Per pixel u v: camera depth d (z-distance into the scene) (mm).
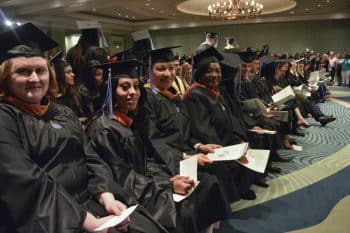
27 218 1395
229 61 3738
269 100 5375
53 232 1364
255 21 19344
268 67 5930
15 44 1671
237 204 3359
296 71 8555
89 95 3309
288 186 3834
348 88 14469
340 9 16797
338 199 3447
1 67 1624
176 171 2344
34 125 1630
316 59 15523
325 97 10883
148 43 4059
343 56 16250
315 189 3727
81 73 3461
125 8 15680
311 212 3156
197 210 2250
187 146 2816
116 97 2234
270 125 4438
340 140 5898
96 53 3449
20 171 1423
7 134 1491
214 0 17422
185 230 2100
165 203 1980
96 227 1496
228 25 20094
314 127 6992
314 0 13969
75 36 18141
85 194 1770
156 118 2590
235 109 3725
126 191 1866
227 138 3186
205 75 3145
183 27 21094
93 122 2160
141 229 1723
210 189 2303
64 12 14320
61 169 1653
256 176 3764
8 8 13391
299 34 19078
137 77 2297
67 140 1716
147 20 20516
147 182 2020
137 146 2205
